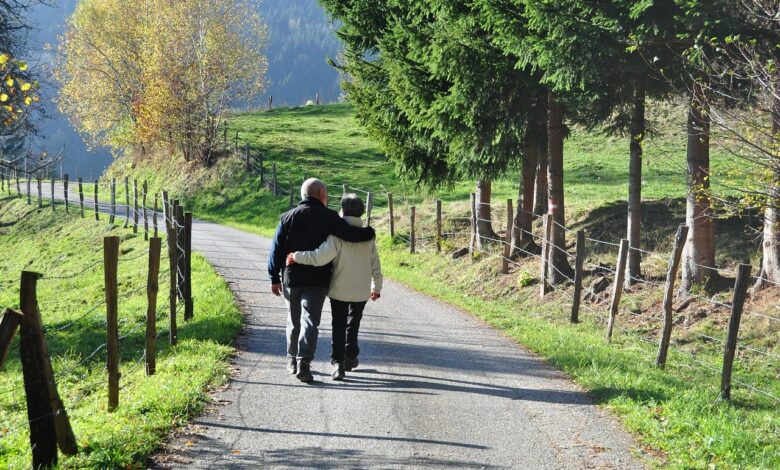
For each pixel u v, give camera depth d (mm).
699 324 22797
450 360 17047
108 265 12742
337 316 14633
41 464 9711
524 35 23516
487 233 35750
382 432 11508
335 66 37875
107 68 85500
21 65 20484
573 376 15820
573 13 22078
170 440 10867
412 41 28828
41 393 9695
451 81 28016
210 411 12367
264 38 82375
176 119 74688
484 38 26328
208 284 27781
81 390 16000
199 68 75125
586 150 73312
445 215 44750
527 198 33000
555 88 23328
